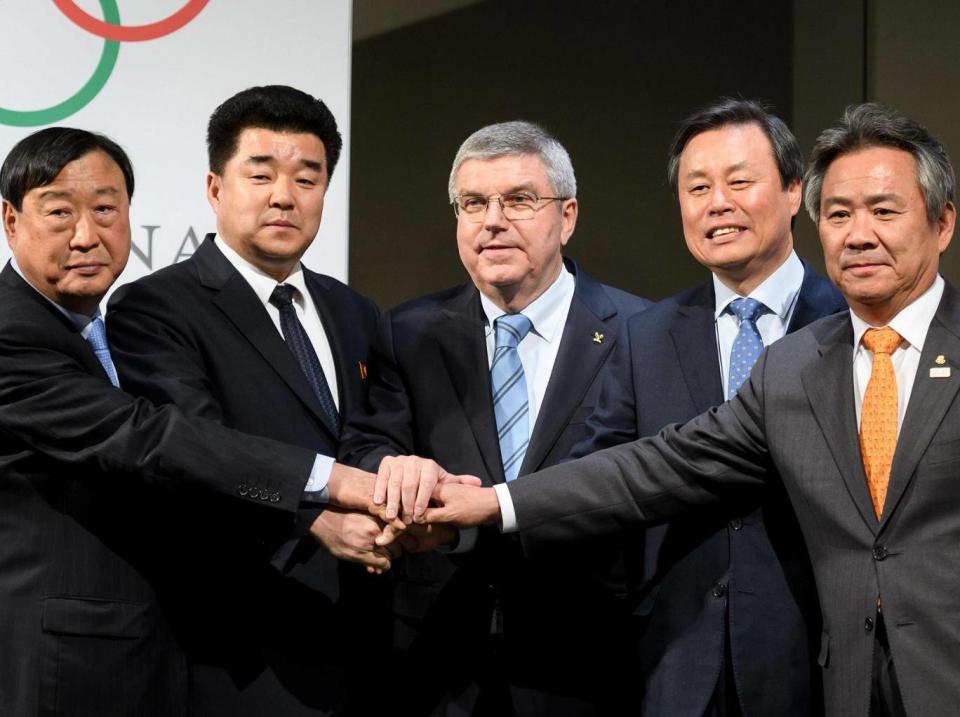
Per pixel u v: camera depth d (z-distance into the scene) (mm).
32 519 2912
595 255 5160
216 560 3145
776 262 3117
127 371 3121
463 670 3166
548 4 5172
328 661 3150
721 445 2920
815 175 2760
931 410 2572
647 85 5203
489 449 3211
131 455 2906
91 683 2863
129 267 3869
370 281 5125
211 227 3912
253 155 3211
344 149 3992
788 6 5242
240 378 3158
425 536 3221
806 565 2898
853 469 2656
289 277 3369
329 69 3979
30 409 2898
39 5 3824
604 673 3137
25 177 2977
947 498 2545
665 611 2973
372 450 3213
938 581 2521
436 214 5117
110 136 3863
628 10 5203
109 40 3859
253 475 2979
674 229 5195
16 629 2863
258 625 3117
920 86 5141
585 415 3213
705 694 2867
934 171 2641
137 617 2941
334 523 3137
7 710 2850
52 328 2990
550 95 5164
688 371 3080
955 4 5137
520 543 3117
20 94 3816
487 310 3371
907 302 2689
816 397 2748
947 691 2482
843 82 5215
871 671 2582
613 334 3299
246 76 3936
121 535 2957
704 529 2982
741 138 3084
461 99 5137
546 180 3277
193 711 3080
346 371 3346
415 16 5133
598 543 3133
